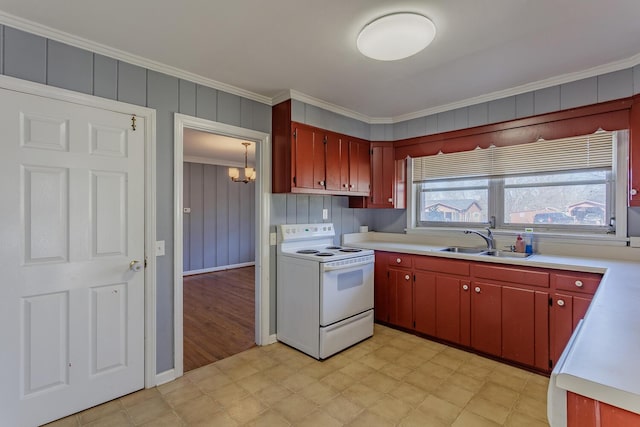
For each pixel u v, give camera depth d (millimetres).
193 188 6238
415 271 3072
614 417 691
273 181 2990
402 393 2135
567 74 2477
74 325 1928
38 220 1812
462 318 2756
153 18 1734
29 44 1779
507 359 2512
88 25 1799
